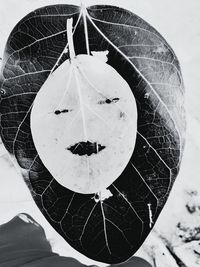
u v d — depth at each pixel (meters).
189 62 0.51
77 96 0.42
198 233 0.52
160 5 0.50
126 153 0.43
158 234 0.52
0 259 0.50
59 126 0.42
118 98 0.42
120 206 0.45
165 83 0.43
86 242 0.45
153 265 0.52
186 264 0.52
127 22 0.42
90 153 0.42
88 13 0.42
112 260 0.46
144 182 0.44
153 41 0.43
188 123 0.52
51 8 0.42
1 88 0.43
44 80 0.42
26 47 0.42
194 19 0.50
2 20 0.49
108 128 0.42
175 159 0.44
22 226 0.53
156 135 0.43
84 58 0.42
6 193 0.54
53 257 0.48
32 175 0.44
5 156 0.53
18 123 0.43
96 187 0.44
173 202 0.52
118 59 0.42
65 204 0.44
